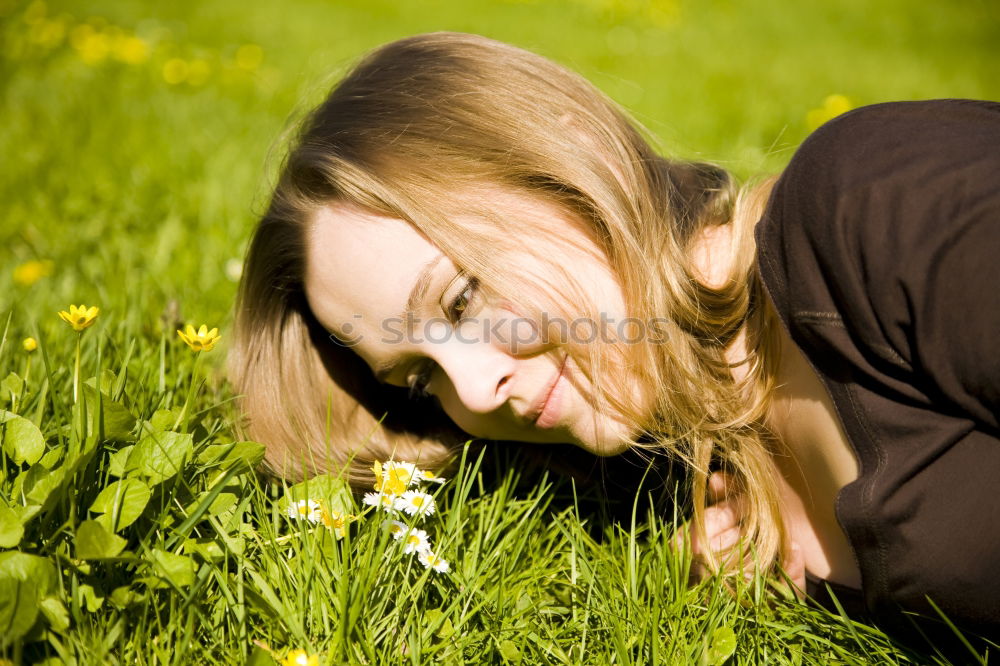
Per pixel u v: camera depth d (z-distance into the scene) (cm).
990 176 113
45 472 119
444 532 141
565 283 136
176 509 127
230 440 163
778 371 140
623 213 142
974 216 110
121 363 169
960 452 116
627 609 129
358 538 131
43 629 107
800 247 125
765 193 151
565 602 139
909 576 118
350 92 153
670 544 148
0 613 102
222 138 362
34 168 313
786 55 630
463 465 147
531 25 696
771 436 143
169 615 117
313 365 168
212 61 512
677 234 150
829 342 123
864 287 117
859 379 122
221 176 314
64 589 111
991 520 113
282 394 167
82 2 686
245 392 167
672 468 156
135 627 115
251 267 163
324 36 621
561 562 145
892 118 128
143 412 135
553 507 160
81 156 329
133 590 118
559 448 164
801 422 135
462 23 686
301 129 162
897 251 114
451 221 135
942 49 680
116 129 368
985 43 709
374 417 171
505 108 144
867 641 129
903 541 117
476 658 123
